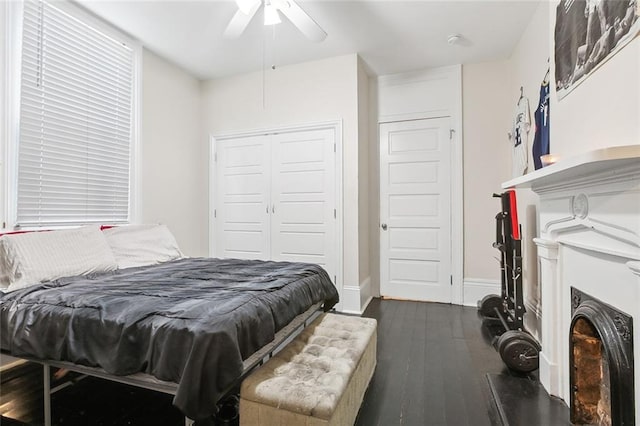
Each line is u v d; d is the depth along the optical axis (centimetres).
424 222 388
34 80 243
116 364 136
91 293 169
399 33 307
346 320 213
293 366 148
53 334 151
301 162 377
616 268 126
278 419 125
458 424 160
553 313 180
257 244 398
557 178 161
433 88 383
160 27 301
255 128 395
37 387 189
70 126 269
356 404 160
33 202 243
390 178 400
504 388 187
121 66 312
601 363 150
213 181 417
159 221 355
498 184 360
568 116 173
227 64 376
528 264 291
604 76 136
